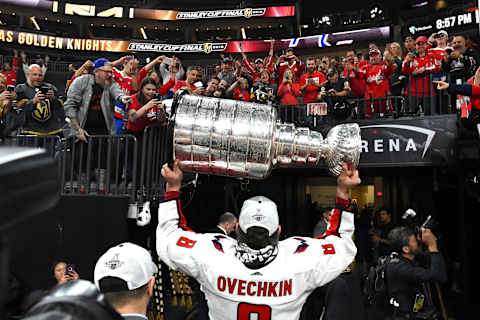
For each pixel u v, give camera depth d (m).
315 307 3.56
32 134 5.41
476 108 4.25
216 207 5.73
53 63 24.39
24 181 0.30
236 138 1.53
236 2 28.61
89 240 4.92
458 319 5.46
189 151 1.57
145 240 6.14
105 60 5.29
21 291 0.40
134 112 4.86
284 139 1.58
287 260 1.59
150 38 30.50
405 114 6.39
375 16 21.95
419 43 6.42
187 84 6.43
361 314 3.40
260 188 9.34
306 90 7.62
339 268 1.61
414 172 9.64
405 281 3.55
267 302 1.54
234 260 1.60
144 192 4.93
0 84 5.15
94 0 28.97
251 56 25.47
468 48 6.98
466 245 6.67
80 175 5.07
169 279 7.43
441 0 17.66
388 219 8.56
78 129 5.07
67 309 0.39
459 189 6.73
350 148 1.59
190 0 28.89
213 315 1.61
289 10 25.52
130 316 1.40
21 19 28.62
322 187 12.30
